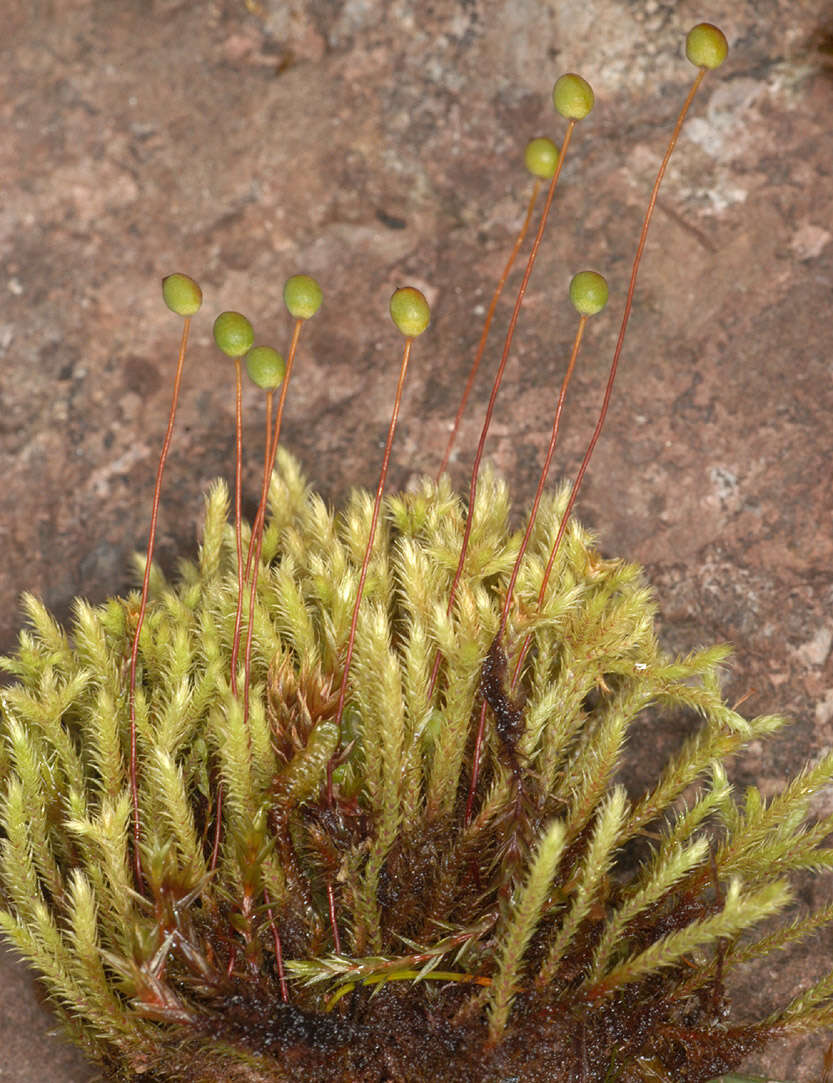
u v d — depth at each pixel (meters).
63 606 0.19
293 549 0.19
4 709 0.18
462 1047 0.17
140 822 0.18
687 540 0.19
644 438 0.19
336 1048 0.17
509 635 0.18
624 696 0.18
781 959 0.18
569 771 0.18
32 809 0.18
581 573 0.18
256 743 0.17
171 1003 0.17
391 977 0.17
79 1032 0.17
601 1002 0.17
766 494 0.19
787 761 0.19
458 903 0.18
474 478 0.18
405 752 0.18
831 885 0.18
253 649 0.18
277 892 0.17
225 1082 0.17
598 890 0.17
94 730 0.18
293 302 0.17
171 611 0.18
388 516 0.19
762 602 0.19
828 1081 0.18
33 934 0.17
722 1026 0.18
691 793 0.18
